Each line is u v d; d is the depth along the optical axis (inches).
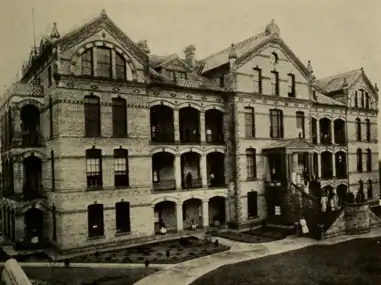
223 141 1342.3
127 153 1110.4
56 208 1026.1
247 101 1346.0
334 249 995.3
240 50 1434.5
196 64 1529.3
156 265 878.4
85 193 1028.5
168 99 1209.4
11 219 1140.5
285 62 1456.7
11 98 1097.4
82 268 866.8
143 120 1142.3
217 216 1393.9
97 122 1066.1
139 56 1136.2
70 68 1015.6
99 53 1074.7
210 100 1310.3
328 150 1637.6
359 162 1759.4
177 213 1218.0
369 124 1806.1
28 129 1217.4
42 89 1127.6
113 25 1083.3
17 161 1079.6
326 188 1614.2
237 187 1307.8
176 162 1227.9
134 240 1104.8
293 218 1259.8
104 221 1056.8
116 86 1090.7
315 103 1571.1
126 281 766.5
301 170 1501.0
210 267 853.8
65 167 999.6
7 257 990.4
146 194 1138.7
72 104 1016.2
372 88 1808.6
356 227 1176.8
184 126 1365.7
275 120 1432.1
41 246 1082.7
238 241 1115.3
